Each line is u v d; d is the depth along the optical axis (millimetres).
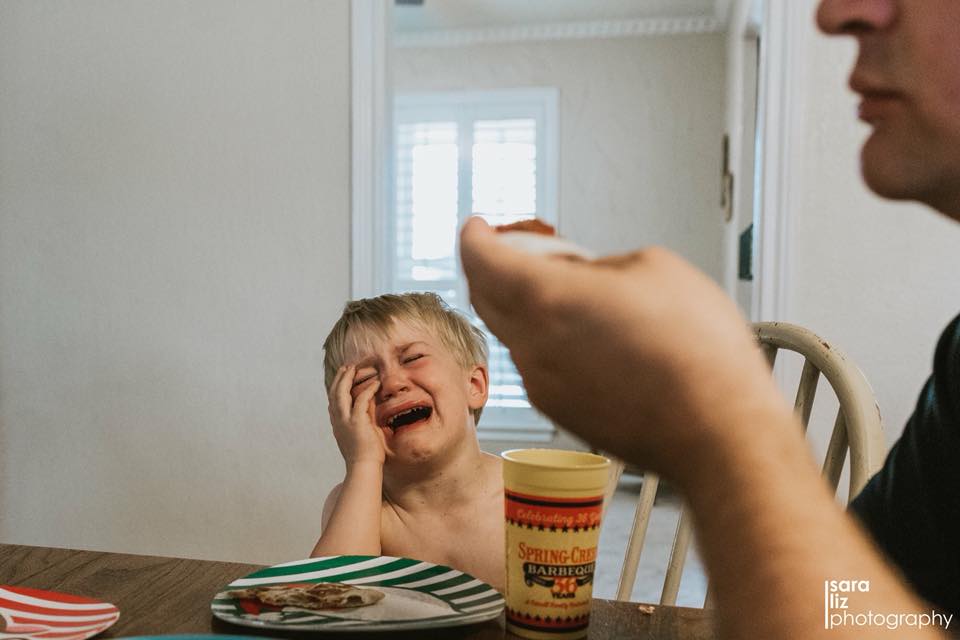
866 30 286
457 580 687
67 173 2293
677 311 290
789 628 264
